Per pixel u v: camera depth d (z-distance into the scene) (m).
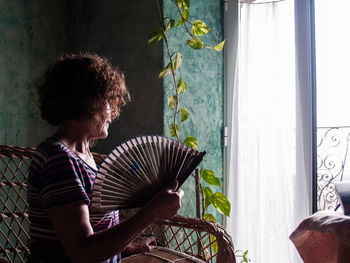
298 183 2.62
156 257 1.48
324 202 3.24
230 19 2.77
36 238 0.99
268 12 2.71
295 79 2.63
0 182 1.71
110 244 0.87
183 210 2.34
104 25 2.42
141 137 1.09
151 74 2.23
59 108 1.01
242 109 2.77
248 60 2.75
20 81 2.24
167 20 2.21
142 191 1.07
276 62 2.69
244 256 2.44
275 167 2.68
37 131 2.35
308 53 2.58
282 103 2.68
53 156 0.93
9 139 2.18
